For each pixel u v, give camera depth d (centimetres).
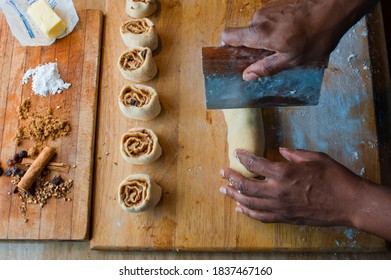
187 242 71
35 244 73
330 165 61
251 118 73
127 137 75
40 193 73
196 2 82
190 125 76
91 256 73
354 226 61
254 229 71
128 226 72
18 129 77
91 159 75
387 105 77
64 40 81
